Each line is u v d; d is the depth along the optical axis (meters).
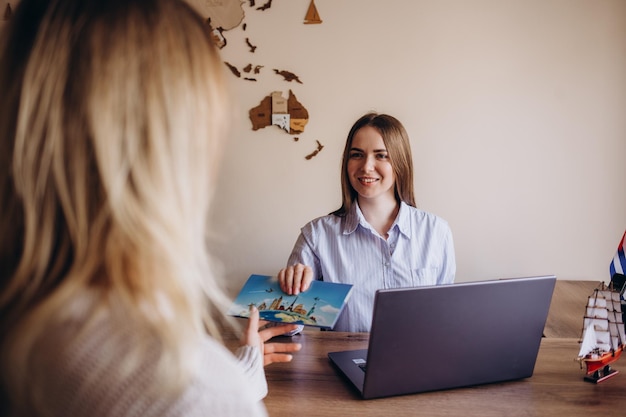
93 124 0.39
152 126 0.41
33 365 0.37
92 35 0.41
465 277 2.89
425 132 2.84
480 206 2.86
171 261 0.40
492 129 2.81
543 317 1.06
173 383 0.37
